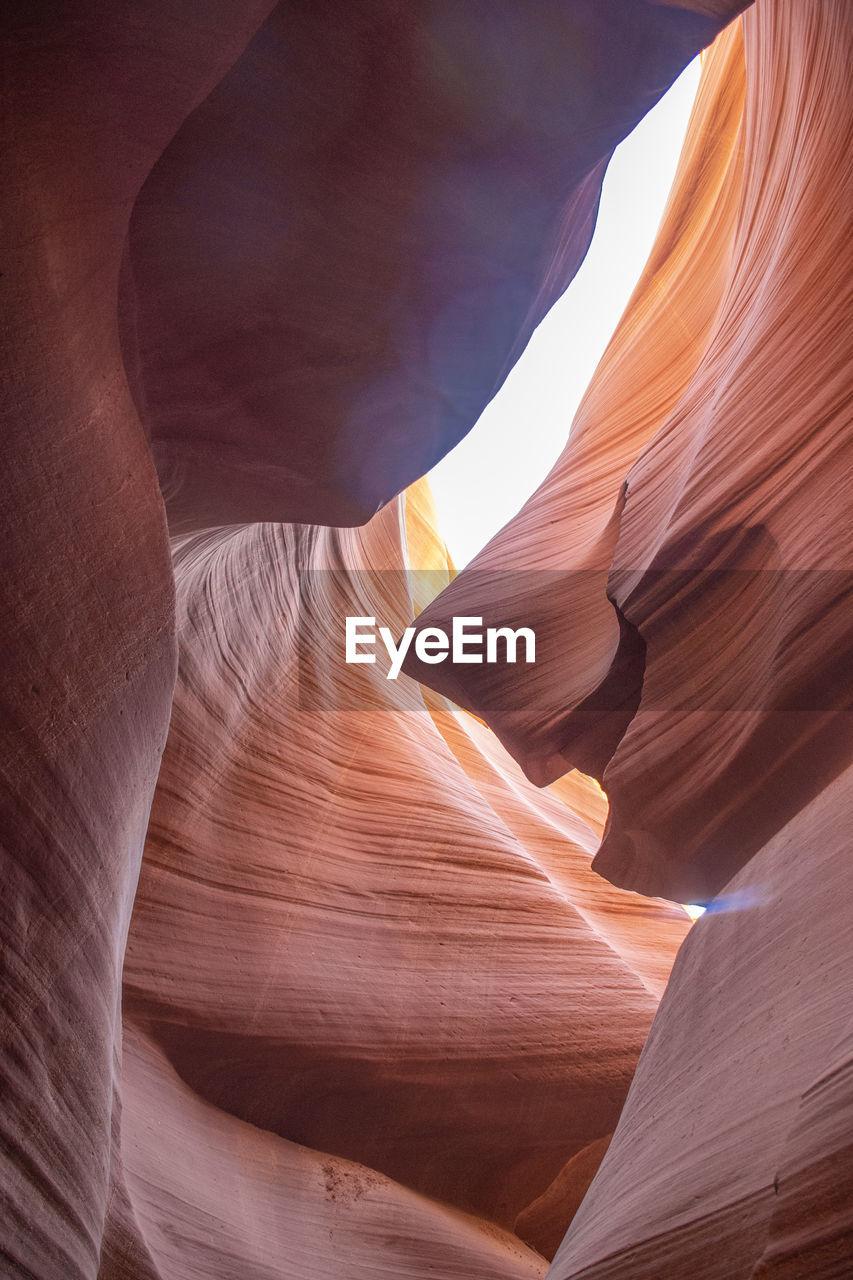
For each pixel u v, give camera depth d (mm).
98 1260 2639
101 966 2777
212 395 4625
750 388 5484
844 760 4133
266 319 4473
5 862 2205
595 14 3885
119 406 2951
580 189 5141
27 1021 2266
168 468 4891
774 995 3045
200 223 3922
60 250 2490
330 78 3803
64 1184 2398
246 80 3633
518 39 3883
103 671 2738
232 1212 5750
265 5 2723
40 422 2387
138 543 2961
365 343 4832
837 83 4992
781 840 4047
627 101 4227
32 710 2342
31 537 2342
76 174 2521
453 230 4555
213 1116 6848
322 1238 6422
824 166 5250
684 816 4988
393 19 3670
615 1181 3547
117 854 2896
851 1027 2238
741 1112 2672
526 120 4191
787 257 5645
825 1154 1902
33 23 2166
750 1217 2168
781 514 4656
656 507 6312
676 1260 2434
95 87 2457
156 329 4168
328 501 5742
